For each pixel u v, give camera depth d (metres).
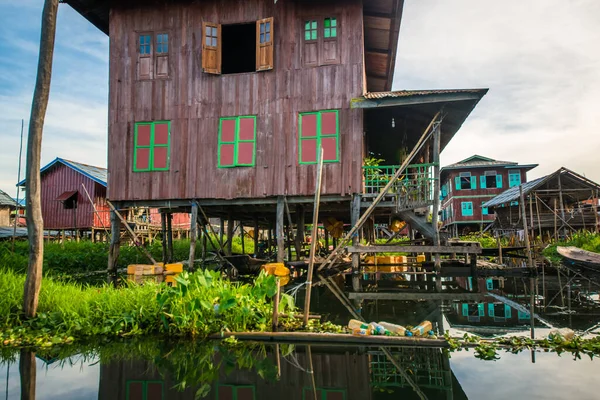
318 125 11.67
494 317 6.46
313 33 11.88
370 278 12.20
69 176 26.45
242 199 11.98
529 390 3.47
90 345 4.98
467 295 8.83
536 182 23.36
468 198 35.41
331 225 16.59
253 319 5.55
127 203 12.45
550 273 14.04
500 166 35.03
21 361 4.47
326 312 6.85
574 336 4.94
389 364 4.24
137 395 3.57
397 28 12.55
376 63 15.20
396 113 13.05
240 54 16.45
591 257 14.67
